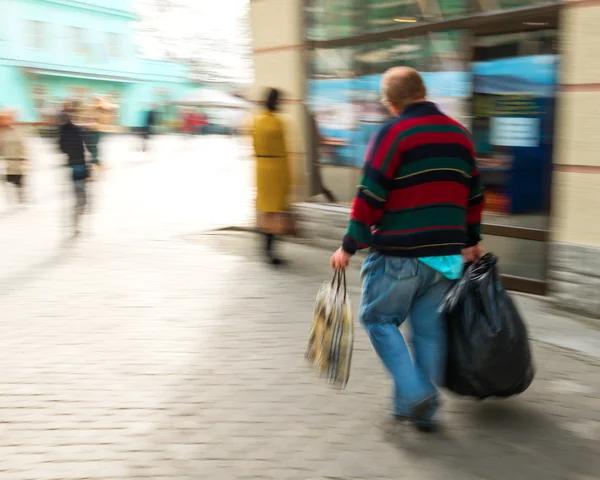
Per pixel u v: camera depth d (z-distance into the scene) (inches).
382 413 138.2
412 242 119.0
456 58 233.9
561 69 193.2
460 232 121.5
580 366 159.3
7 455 124.3
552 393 145.7
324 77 284.5
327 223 283.4
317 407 141.9
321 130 289.3
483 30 222.2
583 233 192.9
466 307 124.8
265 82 307.1
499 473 116.0
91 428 134.2
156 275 251.0
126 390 151.8
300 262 266.5
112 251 292.4
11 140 413.4
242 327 192.7
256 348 176.6
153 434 131.5
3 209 410.6
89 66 1568.7
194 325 195.0
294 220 288.4
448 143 119.3
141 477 116.3
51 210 406.0
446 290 123.9
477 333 123.4
